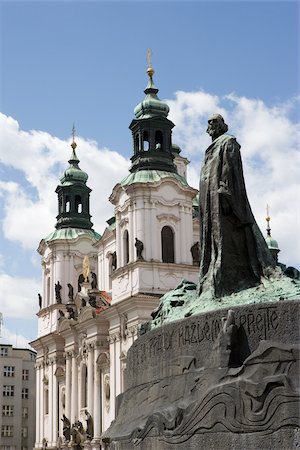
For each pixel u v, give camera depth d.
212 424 13.77
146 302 71.69
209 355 15.26
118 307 74.38
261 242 17.17
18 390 136.25
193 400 14.66
